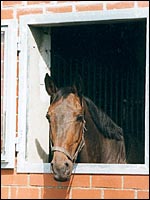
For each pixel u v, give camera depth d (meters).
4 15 3.70
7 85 3.64
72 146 3.37
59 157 3.29
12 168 3.62
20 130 3.63
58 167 3.27
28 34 3.67
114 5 3.49
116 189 3.43
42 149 3.78
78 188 3.50
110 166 3.45
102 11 3.51
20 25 3.67
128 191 3.41
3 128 3.64
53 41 3.99
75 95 3.47
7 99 3.63
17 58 3.67
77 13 3.55
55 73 4.03
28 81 3.68
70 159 3.34
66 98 3.43
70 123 3.36
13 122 3.62
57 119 3.37
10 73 3.64
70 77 4.21
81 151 3.59
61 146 3.32
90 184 3.48
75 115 3.39
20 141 3.62
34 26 3.71
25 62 3.66
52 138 3.36
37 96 3.76
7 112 3.63
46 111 3.81
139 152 4.02
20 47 3.67
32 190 3.59
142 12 3.44
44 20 3.62
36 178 3.59
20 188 3.61
